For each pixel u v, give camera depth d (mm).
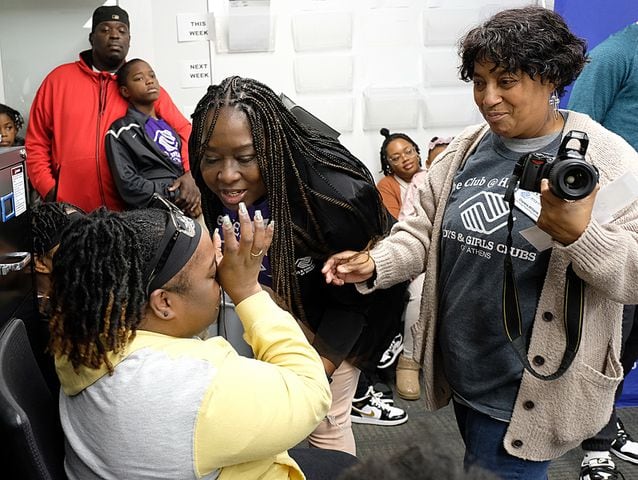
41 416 887
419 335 1279
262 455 794
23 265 1082
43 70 2803
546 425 1107
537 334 1070
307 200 1191
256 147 1101
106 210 837
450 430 2125
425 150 3076
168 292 817
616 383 1095
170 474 757
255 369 808
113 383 767
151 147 2482
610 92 1997
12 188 1113
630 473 2043
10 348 872
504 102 1028
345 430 1396
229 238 889
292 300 1249
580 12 2572
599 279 950
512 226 1039
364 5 2842
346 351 1286
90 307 764
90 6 2748
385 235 1354
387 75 2945
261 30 2783
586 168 867
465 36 1109
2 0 2707
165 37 2770
